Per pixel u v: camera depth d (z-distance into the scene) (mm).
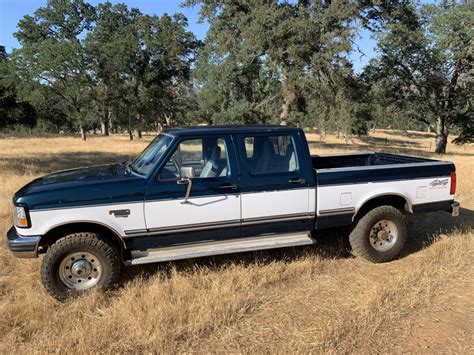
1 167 14633
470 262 5340
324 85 25703
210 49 32406
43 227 4355
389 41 28438
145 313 4055
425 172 5613
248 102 35219
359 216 5469
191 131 4852
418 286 4605
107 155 21406
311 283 4793
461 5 27250
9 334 3742
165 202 4652
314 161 6887
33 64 38500
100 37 45188
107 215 4496
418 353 3443
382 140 60938
